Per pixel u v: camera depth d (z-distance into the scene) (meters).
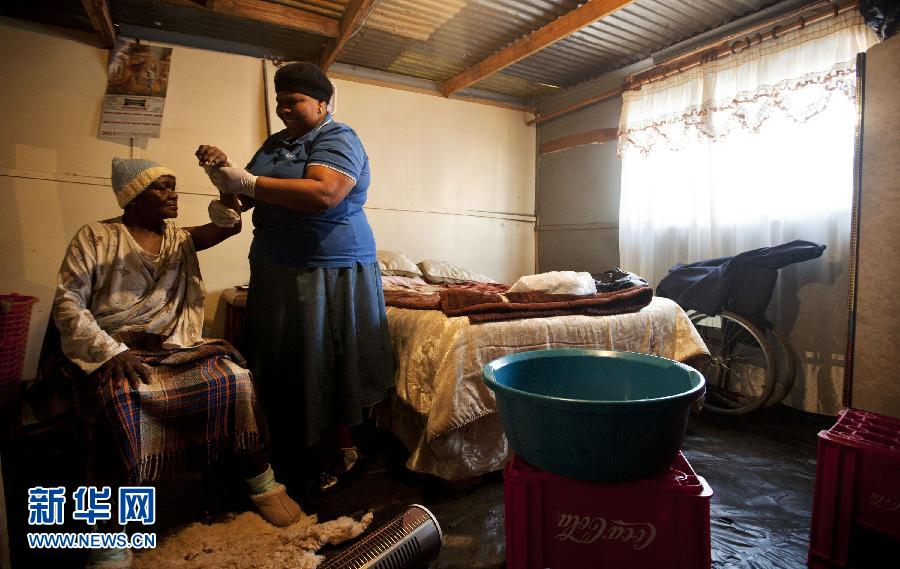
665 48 3.30
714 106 2.84
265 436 1.45
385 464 1.92
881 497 1.19
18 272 2.66
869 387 1.80
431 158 3.96
